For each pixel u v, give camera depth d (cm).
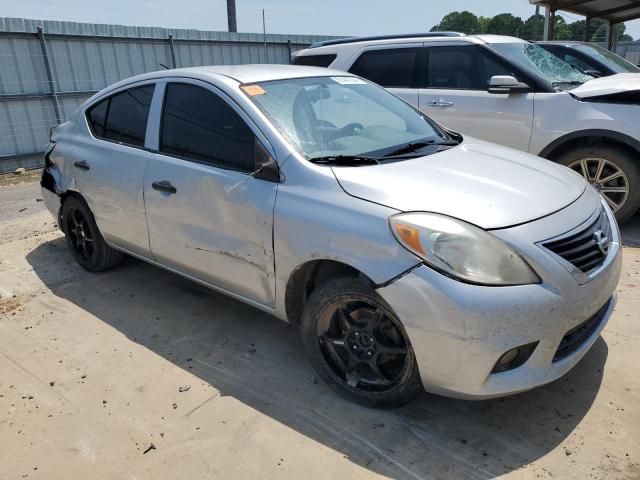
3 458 254
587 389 280
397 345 258
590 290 245
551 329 232
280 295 294
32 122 1073
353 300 263
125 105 398
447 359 232
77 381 310
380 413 271
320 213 265
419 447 247
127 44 1191
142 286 434
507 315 223
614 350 312
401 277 236
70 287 438
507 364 235
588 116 491
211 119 329
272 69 367
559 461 235
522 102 525
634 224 535
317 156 294
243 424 268
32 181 944
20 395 300
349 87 375
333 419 269
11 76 1031
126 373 316
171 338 353
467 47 571
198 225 329
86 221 442
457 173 283
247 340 347
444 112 577
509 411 268
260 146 298
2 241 570
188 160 337
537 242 237
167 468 243
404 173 277
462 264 228
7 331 371
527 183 280
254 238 296
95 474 241
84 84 1137
